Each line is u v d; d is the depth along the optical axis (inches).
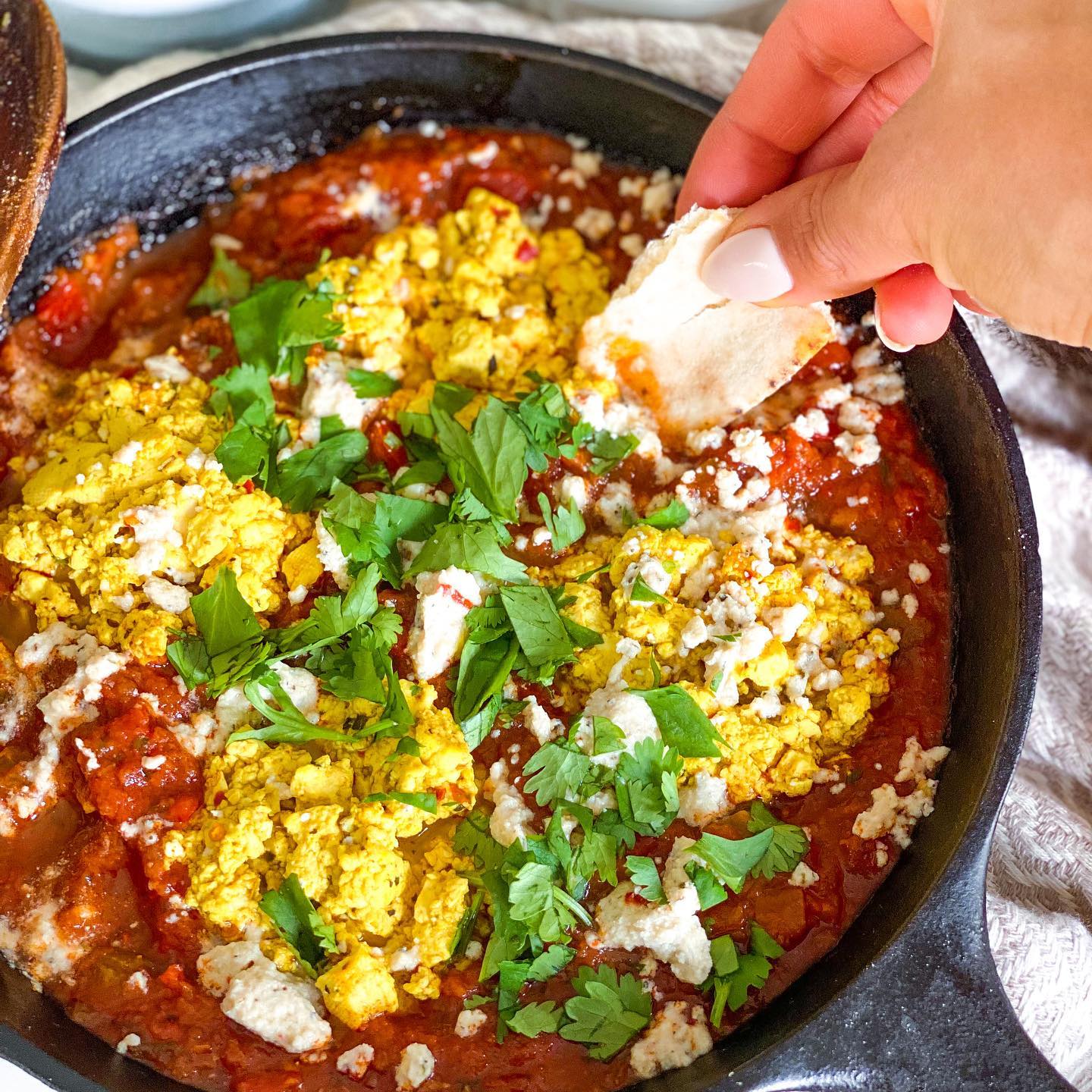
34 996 13.3
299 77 16.0
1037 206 11.8
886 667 14.0
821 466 14.5
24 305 15.8
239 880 13.3
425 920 13.1
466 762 13.4
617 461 14.6
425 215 16.2
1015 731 13.0
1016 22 11.9
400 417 14.7
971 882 12.6
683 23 16.9
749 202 15.0
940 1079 12.4
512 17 17.1
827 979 13.0
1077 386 16.2
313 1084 13.0
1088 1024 14.0
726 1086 12.3
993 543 13.9
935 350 14.4
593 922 13.2
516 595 13.8
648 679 13.7
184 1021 13.1
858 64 14.1
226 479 14.3
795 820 13.6
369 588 13.9
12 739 13.9
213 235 16.4
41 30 14.6
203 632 13.9
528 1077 13.0
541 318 15.2
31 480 14.6
